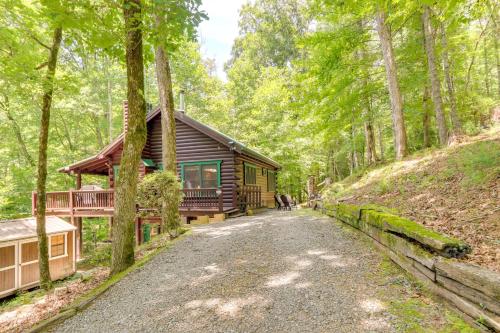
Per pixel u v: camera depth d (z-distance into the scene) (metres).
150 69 26.36
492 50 20.00
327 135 15.40
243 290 4.07
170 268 5.42
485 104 15.91
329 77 12.05
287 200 17.73
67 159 22.08
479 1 6.54
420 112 15.47
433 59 11.71
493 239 3.69
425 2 6.36
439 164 8.42
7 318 5.99
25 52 7.14
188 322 3.41
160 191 9.11
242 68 35.50
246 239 6.98
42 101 8.37
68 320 3.94
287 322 3.13
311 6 11.77
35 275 10.61
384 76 14.96
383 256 4.63
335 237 6.25
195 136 14.95
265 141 25.06
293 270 4.60
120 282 5.04
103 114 23.58
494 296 2.36
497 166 6.17
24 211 19.73
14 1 6.25
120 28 6.22
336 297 3.52
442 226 4.59
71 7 5.50
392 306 3.14
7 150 20.69
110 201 14.18
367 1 8.97
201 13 5.16
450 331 2.57
